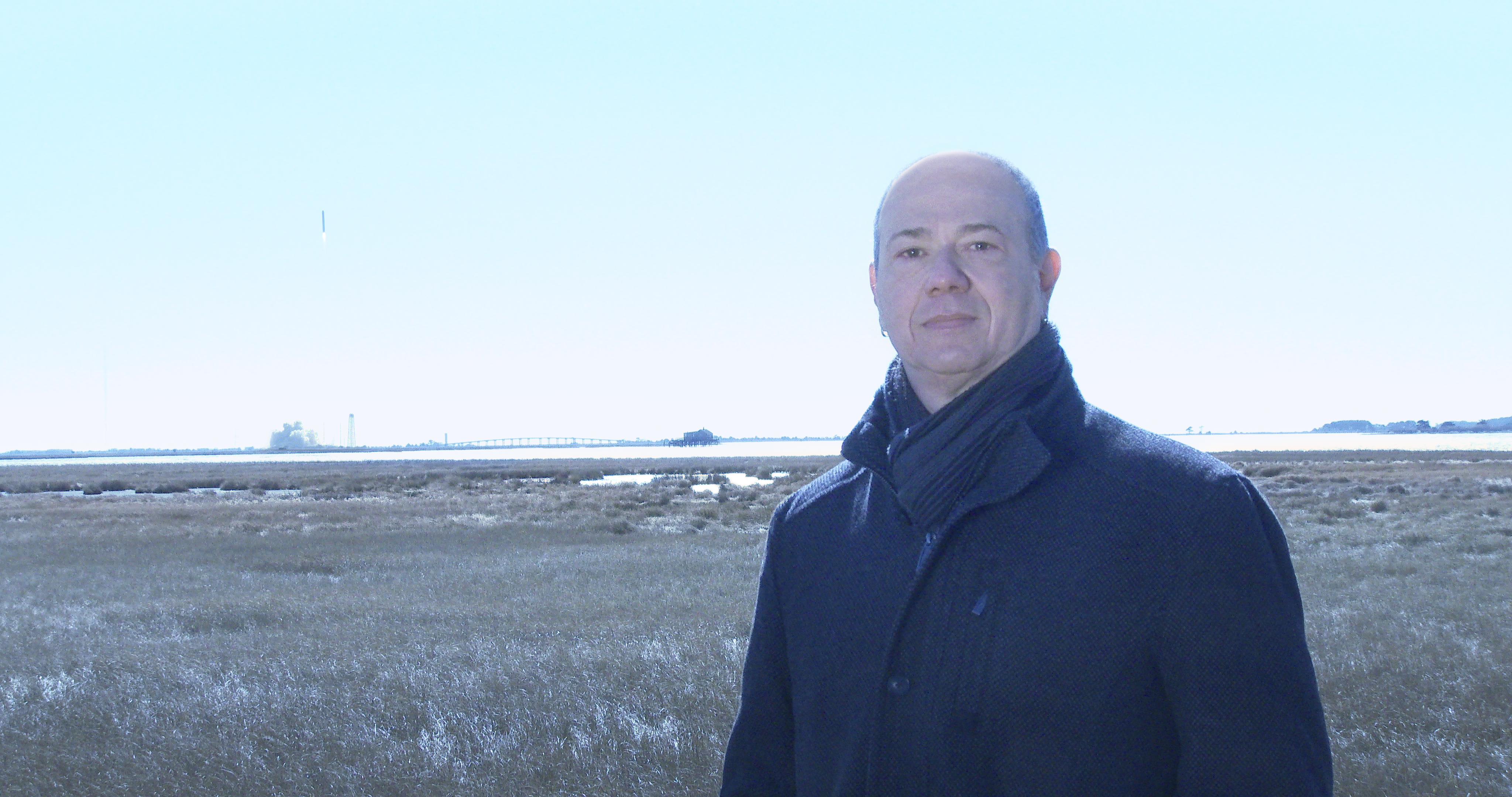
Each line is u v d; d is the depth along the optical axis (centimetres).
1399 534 2241
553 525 2995
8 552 2348
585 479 6956
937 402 169
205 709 809
